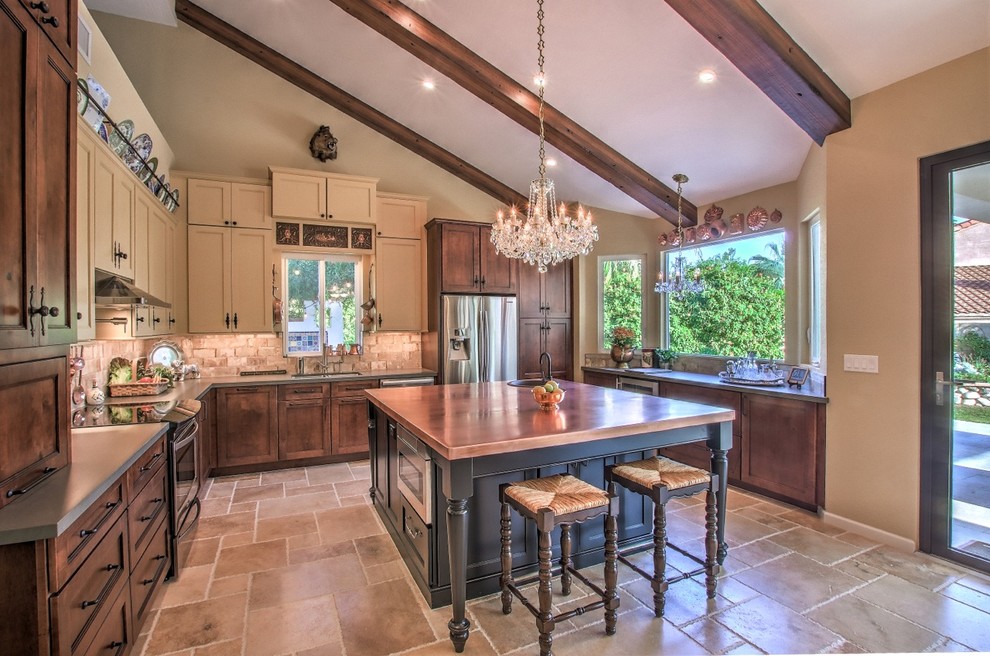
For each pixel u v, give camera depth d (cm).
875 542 284
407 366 541
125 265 289
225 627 208
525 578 239
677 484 221
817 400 316
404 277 517
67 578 133
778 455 345
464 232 510
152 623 210
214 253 440
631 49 314
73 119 175
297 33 425
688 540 291
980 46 240
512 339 530
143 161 322
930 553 267
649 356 530
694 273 465
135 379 369
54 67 162
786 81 283
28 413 149
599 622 211
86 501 140
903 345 275
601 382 536
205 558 271
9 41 136
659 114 370
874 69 273
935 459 264
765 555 269
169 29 447
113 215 268
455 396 313
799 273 402
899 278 277
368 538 297
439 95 438
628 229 560
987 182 243
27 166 145
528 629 208
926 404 267
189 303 432
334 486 394
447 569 228
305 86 489
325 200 470
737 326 467
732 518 319
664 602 219
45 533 122
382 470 325
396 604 227
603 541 270
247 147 473
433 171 552
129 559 183
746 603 224
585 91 367
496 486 239
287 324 489
